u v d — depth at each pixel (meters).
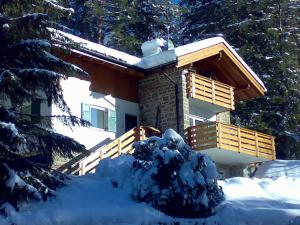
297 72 35.31
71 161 19.28
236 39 37.88
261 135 25.91
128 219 13.23
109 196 14.17
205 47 24.52
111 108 23.25
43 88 13.33
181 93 23.61
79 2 39.28
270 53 36.19
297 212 14.93
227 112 27.83
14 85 12.86
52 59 13.61
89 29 39.03
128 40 38.19
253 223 14.28
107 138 22.61
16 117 13.17
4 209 12.11
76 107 21.62
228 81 27.75
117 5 40.22
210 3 40.28
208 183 14.58
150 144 15.11
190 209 14.04
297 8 37.62
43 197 13.00
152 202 13.98
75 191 14.10
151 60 24.28
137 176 14.48
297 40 36.84
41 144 13.30
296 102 34.97
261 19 36.69
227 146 23.52
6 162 12.68
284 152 35.03
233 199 15.80
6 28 13.11
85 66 22.50
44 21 13.42
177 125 23.39
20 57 13.53
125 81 24.31
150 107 24.38
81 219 12.67
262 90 28.06
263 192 17.27
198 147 23.23
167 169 14.05
